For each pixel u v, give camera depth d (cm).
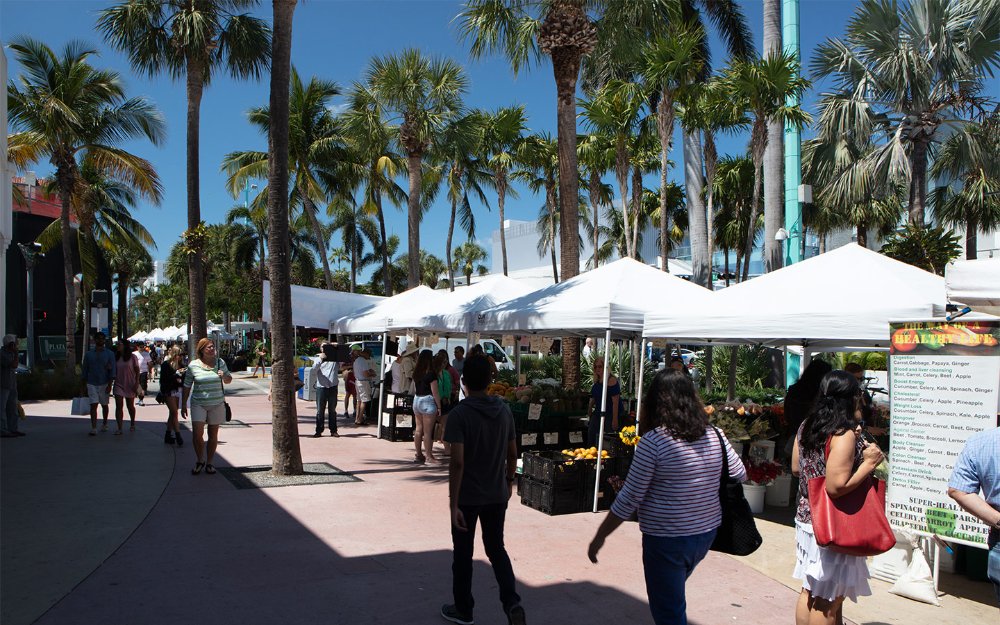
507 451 450
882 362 1928
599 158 2398
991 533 331
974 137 1634
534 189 3741
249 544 612
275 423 911
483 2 1268
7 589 498
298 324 1609
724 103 1705
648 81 1802
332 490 831
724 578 560
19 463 984
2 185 758
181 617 451
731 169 2808
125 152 2377
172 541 618
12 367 1234
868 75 1563
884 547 346
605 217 4981
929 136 1580
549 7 1215
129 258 5309
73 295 2356
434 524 688
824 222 2636
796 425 480
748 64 1566
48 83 2281
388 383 1309
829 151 1788
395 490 839
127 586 506
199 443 903
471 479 434
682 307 761
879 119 1642
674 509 325
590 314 792
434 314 1202
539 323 861
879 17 1538
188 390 924
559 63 1208
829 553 358
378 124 2459
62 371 2197
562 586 525
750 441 839
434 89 2239
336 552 593
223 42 1838
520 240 7312
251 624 442
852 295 695
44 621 441
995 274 479
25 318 3634
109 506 739
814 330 657
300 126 2911
